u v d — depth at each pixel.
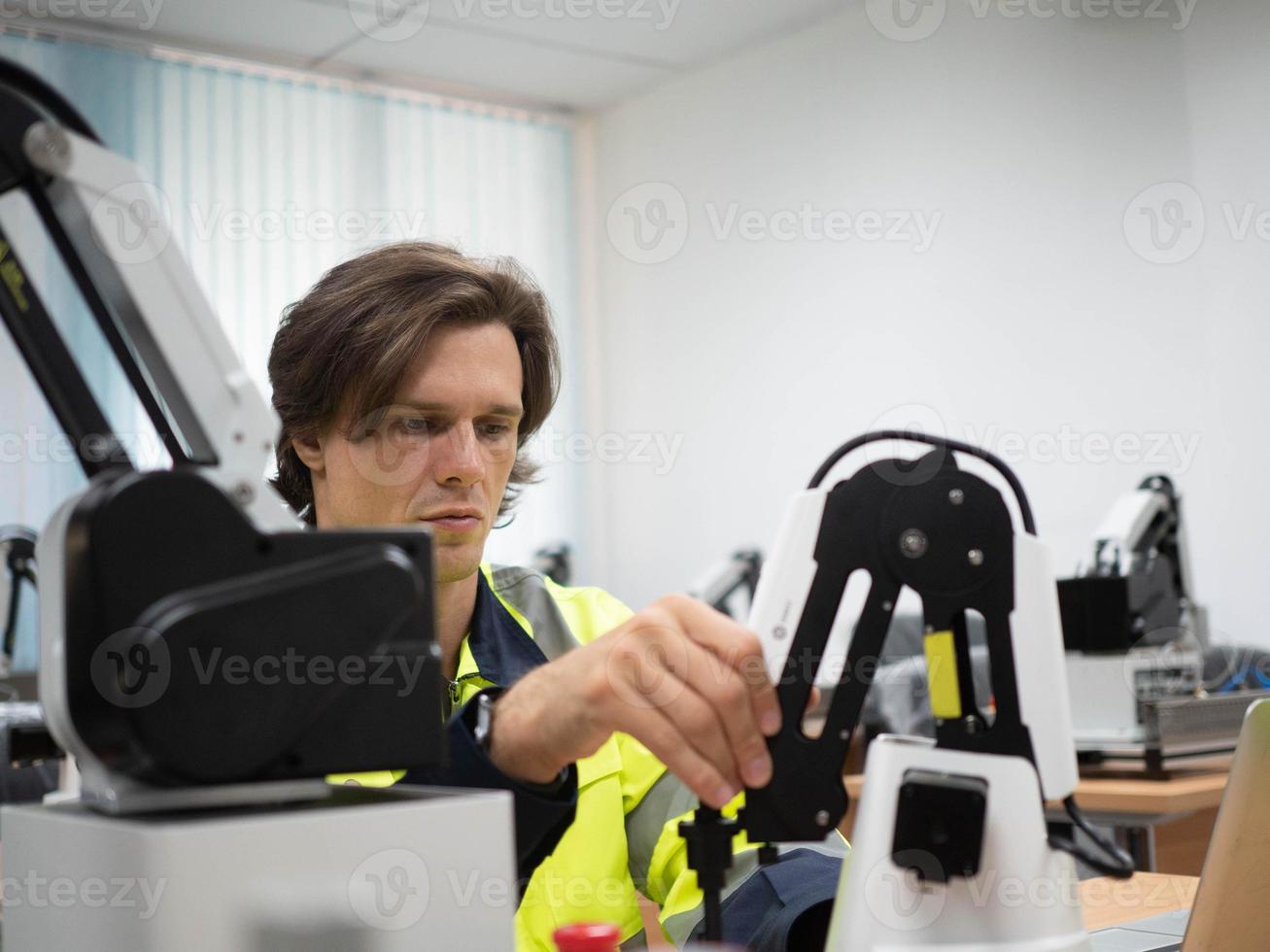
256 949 0.44
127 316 0.55
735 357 4.71
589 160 5.21
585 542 5.10
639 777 1.09
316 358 0.98
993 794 0.63
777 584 0.63
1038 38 3.81
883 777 0.64
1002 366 3.90
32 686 3.40
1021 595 0.65
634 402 5.07
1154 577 2.30
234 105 4.44
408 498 0.97
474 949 0.49
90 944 0.46
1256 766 0.72
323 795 0.51
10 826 0.53
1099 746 2.15
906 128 4.16
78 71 4.15
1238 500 3.33
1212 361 3.39
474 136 4.95
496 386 0.97
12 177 0.53
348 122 4.67
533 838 0.68
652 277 5.00
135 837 0.44
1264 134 3.29
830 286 4.40
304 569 0.48
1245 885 0.74
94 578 0.46
